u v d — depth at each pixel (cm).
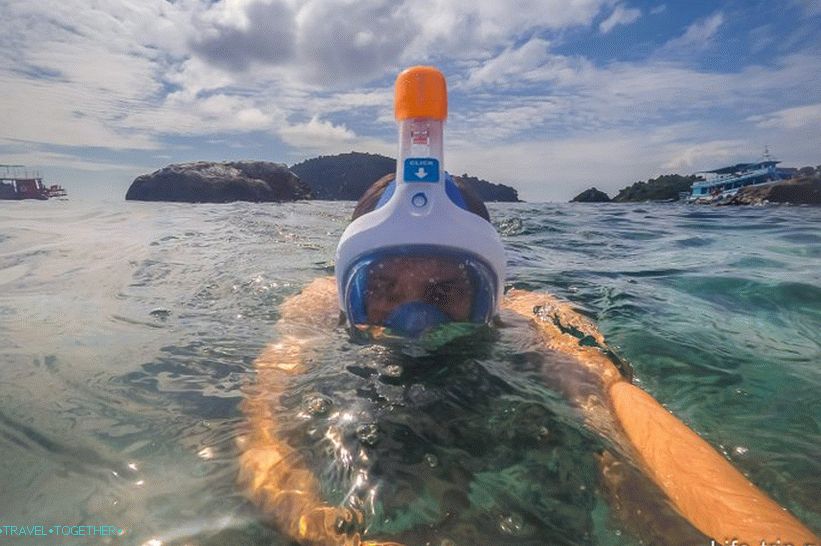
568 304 77
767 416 45
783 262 121
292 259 114
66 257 113
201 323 64
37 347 55
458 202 53
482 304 52
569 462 34
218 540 27
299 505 29
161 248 128
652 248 151
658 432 36
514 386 45
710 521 28
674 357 58
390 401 42
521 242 164
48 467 33
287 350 52
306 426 38
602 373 48
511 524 29
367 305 51
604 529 29
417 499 31
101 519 28
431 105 48
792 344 63
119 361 51
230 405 41
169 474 32
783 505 33
